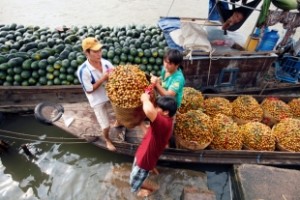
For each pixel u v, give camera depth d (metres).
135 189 3.86
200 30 6.05
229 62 6.12
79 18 11.14
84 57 5.77
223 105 5.21
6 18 10.78
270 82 6.94
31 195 4.50
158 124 3.04
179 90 3.79
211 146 4.71
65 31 7.20
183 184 4.57
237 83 6.62
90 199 4.38
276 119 5.23
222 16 6.17
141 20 11.26
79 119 4.95
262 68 6.46
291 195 4.17
